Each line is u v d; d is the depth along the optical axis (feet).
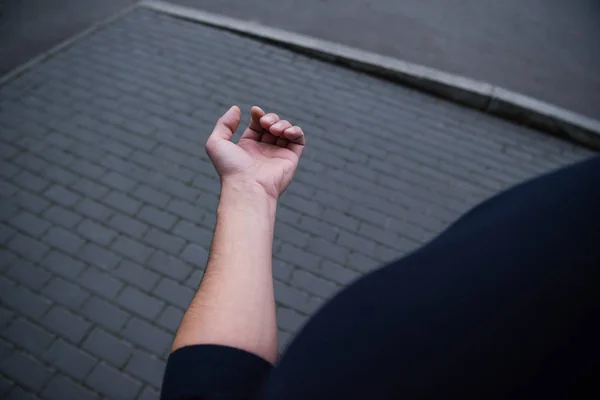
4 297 9.59
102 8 18.66
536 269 1.37
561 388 1.20
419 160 14.02
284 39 17.58
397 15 20.08
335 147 13.98
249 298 2.18
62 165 12.28
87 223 11.06
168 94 14.96
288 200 12.17
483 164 14.28
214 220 11.54
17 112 13.57
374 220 12.08
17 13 17.78
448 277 1.53
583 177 1.48
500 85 16.89
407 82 16.76
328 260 11.04
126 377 8.76
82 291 9.85
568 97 16.75
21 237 10.62
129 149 12.94
